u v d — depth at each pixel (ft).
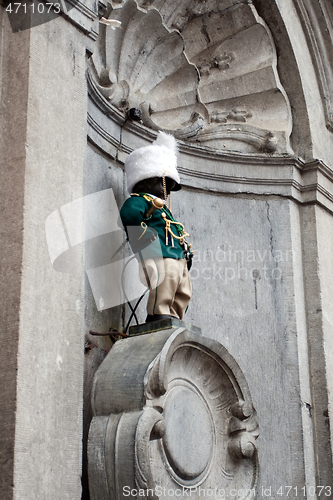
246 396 16.22
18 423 11.87
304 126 22.34
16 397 11.94
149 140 19.86
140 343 15.08
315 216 21.80
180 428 14.85
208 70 22.12
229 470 15.78
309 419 19.93
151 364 14.26
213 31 21.95
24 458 11.84
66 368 13.03
